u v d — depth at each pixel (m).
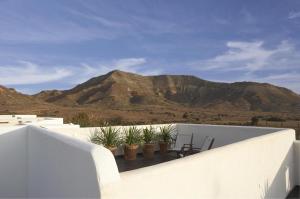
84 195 2.88
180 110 96.00
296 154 8.35
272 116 70.00
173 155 9.26
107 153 2.83
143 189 2.94
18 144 5.42
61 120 11.06
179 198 3.42
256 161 5.69
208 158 4.02
